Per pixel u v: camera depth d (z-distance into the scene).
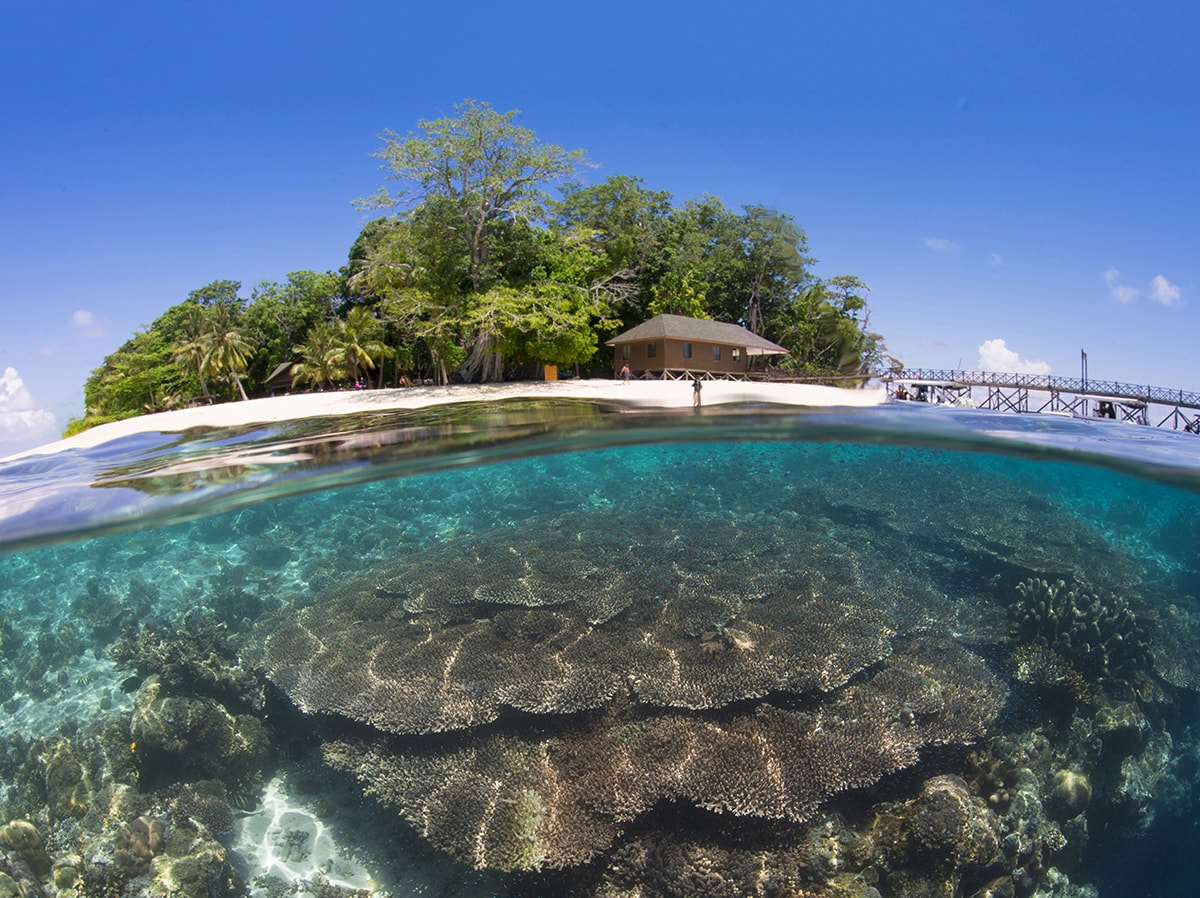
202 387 39.97
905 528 16.17
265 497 15.70
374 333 36.25
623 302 42.28
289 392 41.75
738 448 19.55
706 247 47.81
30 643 14.81
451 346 32.44
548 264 34.81
